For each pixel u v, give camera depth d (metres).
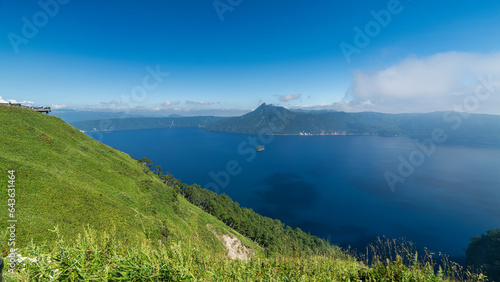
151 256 5.33
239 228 99.56
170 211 71.00
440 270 6.25
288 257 7.41
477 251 71.81
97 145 88.44
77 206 41.75
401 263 6.63
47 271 4.50
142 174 85.62
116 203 50.59
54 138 67.88
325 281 6.17
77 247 5.16
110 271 4.66
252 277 5.91
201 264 5.98
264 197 175.38
